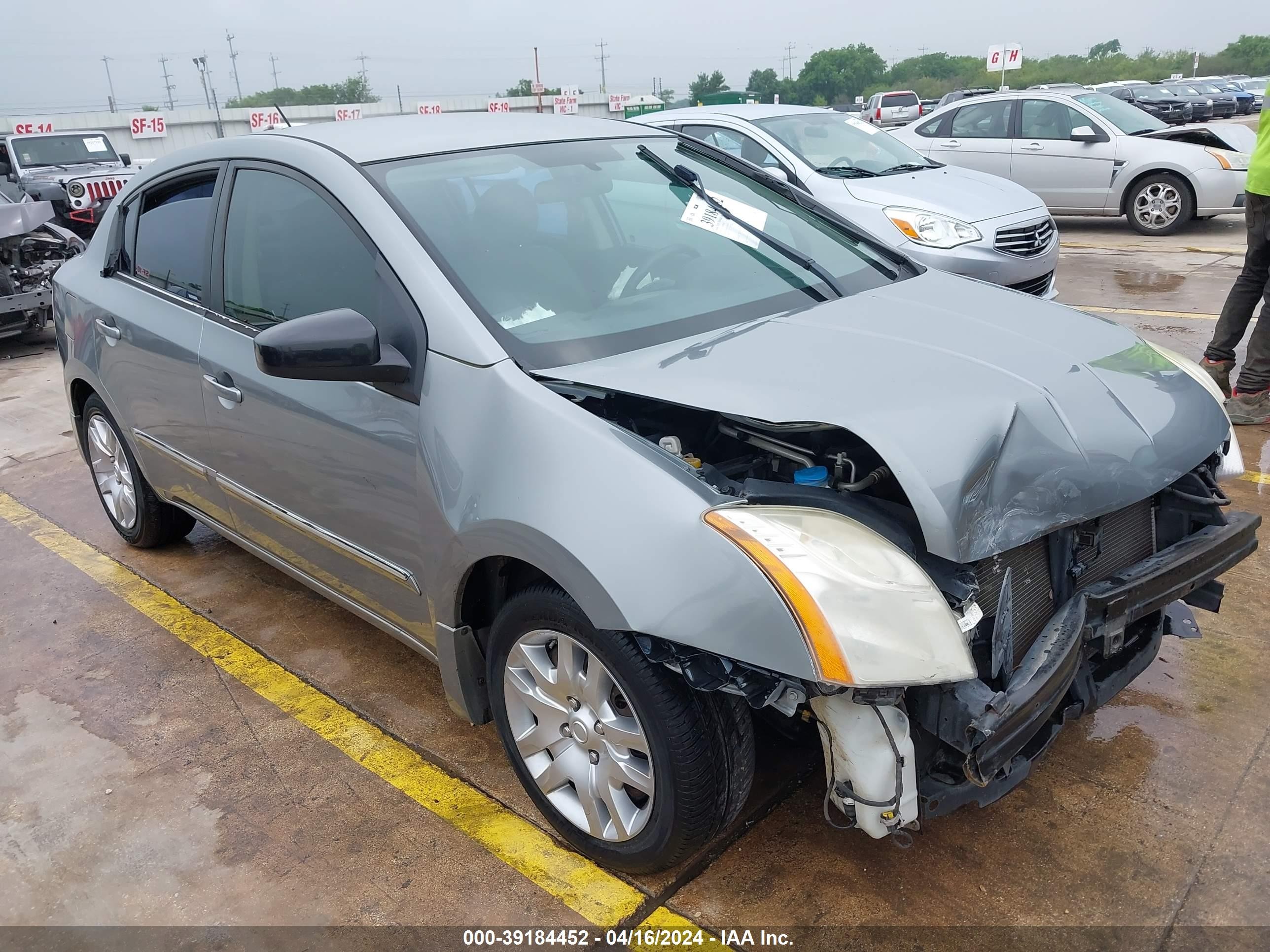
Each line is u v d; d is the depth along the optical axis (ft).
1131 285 26.91
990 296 9.34
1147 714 9.25
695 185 10.30
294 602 12.59
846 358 7.47
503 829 8.34
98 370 12.50
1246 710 9.23
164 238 11.39
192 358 10.46
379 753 9.46
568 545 6.63
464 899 7.61
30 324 28.22
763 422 6.55
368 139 9.52
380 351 7.73
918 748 6.60
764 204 10.68
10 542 14.90
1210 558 7.77
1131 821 7.93
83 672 11.20
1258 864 7.43
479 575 8.02
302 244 9.12
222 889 7.84
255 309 9.75
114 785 9.20
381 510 8.42
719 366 7.36
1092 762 8.65
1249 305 16.25
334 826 8.50
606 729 7.18
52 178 44.70
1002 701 6.16
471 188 8.98
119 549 14.44
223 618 12.23
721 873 7.64
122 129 109.60
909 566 6.19
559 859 7.96
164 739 9.87
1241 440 15.51
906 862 7.64
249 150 10.09
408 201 8.57
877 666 5.82
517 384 7.31
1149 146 34.55
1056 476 6.68
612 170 10.00
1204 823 7.86
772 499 6.70
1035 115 36.70
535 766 7.94
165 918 7.59
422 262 8.04
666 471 6.62
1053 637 6.76
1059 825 7.94
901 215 21.48
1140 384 7.70
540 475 6.93
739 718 6.94
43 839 8.54
